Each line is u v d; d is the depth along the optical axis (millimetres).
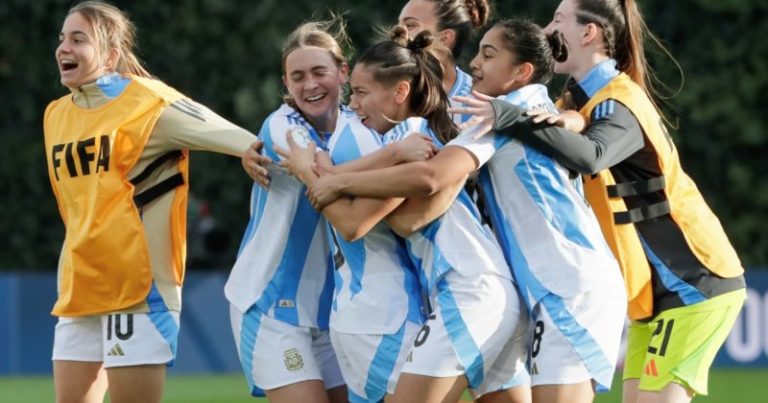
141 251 21016
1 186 53406
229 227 52781
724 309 21656
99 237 20938
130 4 53812
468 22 23875
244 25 54312
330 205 18781
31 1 53875
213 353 43312
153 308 21219
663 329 21609
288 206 20188
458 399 18797
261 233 20438
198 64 54094
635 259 21500
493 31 20109
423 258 19109
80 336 21516
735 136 54219
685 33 54562
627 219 21344
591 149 19422
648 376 21688
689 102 53781
